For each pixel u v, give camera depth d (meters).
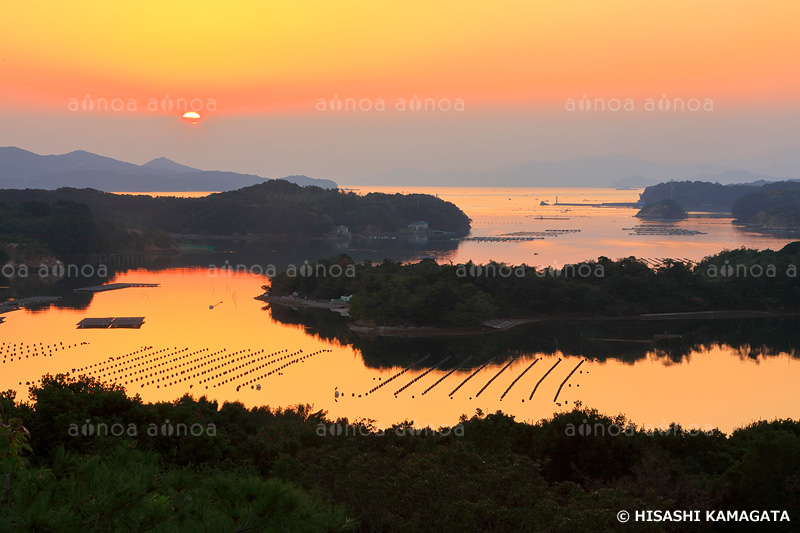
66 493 18.08
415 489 44.38
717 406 123.88
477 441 69.31
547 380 143.62
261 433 74.19
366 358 163.75
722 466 62.97
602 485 56.75
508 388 137.50
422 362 160.00
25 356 162.00
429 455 52.06
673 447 66.44
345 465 54.06
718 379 143.50
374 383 141.88
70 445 51.78
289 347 174.25
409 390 136.75
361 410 123.00
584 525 40.09
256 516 19.02
